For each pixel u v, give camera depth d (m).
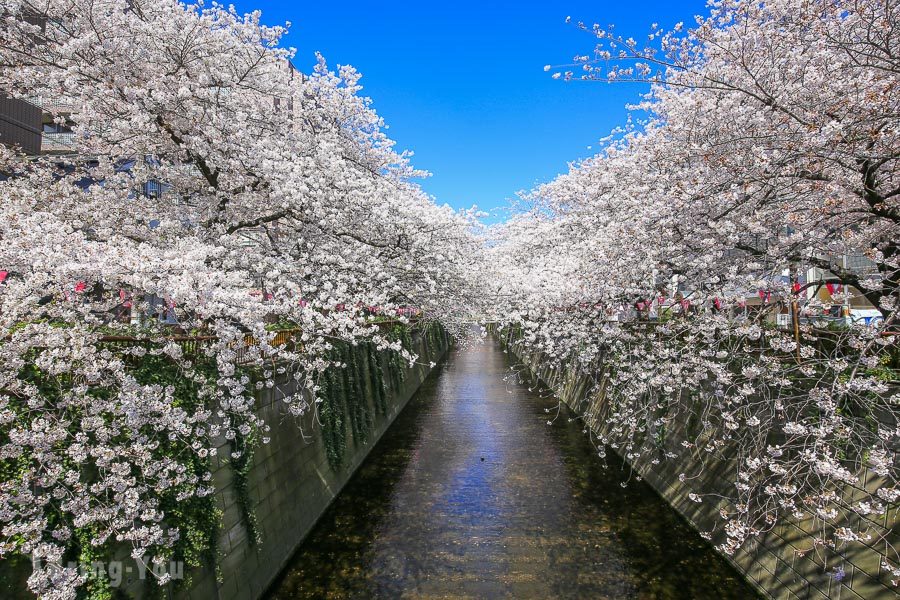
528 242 19.38
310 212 9.57
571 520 10.04
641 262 7.65
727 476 8.26
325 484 10.80
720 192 6.22
